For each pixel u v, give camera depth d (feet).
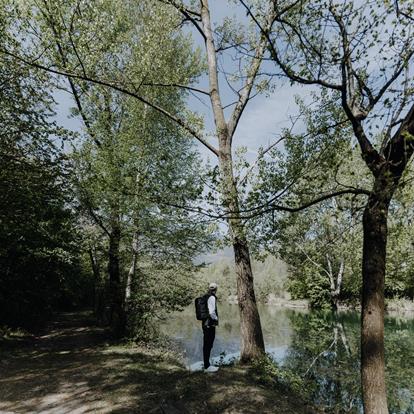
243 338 27.94
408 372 32.58
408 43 14.76
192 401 19.52
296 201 18.81
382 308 14.38
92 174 33.27
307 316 80.02
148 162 34.32
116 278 42.70
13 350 35.55
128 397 20.54
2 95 33.37
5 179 34.86
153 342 41.93
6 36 26.81
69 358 32.48
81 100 37.93
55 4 24.09
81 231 43.65
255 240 19.52
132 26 38.52
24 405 19.74
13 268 49.01
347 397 25.79
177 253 40.78
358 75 17.04
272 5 19.92
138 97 27.04
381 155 15.21
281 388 23.34
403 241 43.09
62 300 93.56
